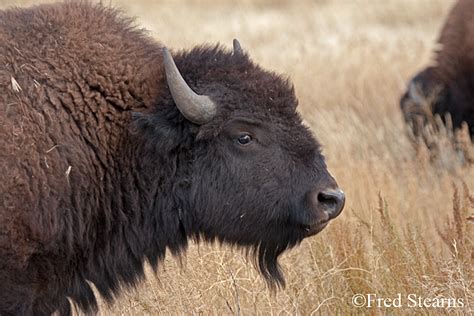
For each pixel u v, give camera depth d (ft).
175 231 69.36
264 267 71.77
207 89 67.67
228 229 69.31
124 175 67.00
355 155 114.21
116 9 71.00
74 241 65.62
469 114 127.34
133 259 69.62
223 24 228.84
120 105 66.64
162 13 244.22
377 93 154.10
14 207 62.03
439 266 76.59
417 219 92.43
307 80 153.89
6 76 63.62
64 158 63.93
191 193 68.33
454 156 108.99
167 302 75.51
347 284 77.61
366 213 91.30
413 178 101.76
